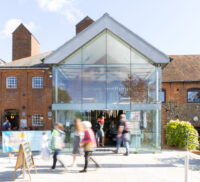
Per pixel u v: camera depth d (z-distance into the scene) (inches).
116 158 346.6
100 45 434.0
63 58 419.8
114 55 433.1
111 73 431.8
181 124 480.7
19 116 627.8
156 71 425.7
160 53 415.8
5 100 631.8
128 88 428.1
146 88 426.3
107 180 234.5
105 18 424.8
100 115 545.3
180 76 635.5
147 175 254.4
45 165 300.8
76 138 291.9
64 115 418.0
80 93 426.9
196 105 608.4
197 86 612.1
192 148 468.4
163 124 611.2
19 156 239.9
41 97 633.6
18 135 349.4
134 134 413.7
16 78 639.8
